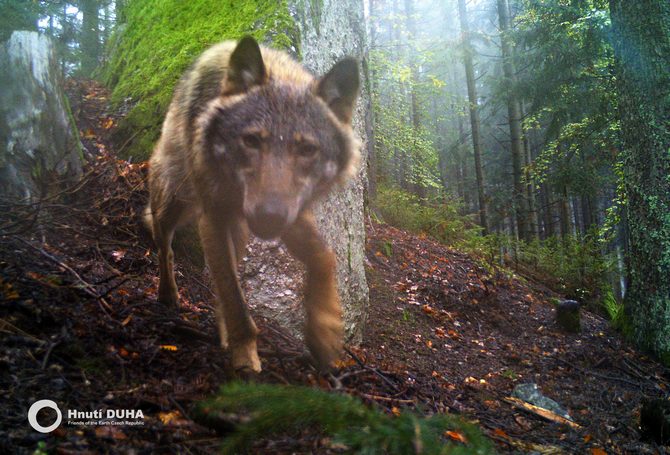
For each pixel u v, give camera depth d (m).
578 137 4.16
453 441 1.01
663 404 1.52
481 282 2.89
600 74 3.97
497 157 8.76
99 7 3.38
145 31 2.50
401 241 3.05
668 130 2.37
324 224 1.52
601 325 2.87
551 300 3.29
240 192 0.92
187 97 1.07
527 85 4.42
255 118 0.86
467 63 6.32
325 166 0.92
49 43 1.61
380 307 2.11
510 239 4.23
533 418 1.49
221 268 0.96
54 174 1.51
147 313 1.13
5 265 1.03
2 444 0.60
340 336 1.03
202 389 0.88
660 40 2.36
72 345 0.86
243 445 0.55
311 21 1.74
